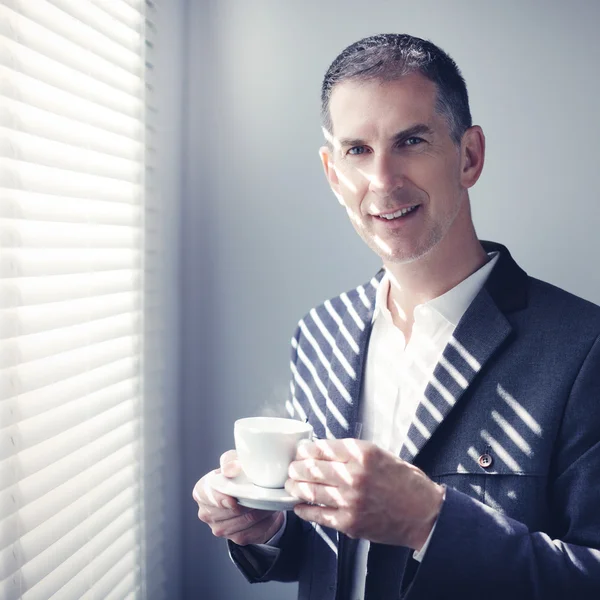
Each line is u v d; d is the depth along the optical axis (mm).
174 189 1632
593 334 981
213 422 1713
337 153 1060
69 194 1092
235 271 1688
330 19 1613
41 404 995
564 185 1549
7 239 917
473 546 845
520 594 848
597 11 1513
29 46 958
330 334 1275
